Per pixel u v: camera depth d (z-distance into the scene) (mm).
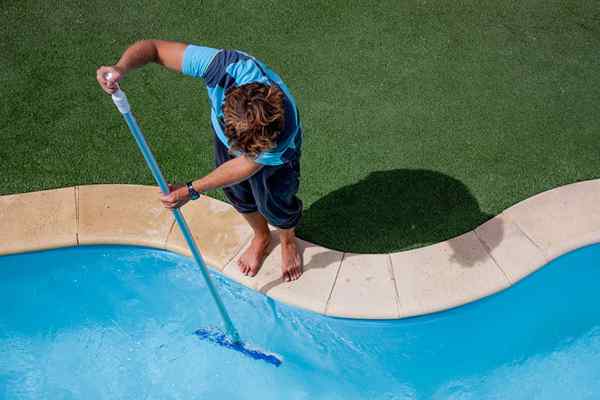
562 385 3348
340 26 4598
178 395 3361
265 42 4508
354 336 3434
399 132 4070
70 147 4039
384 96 4238
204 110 4195
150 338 3521
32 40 4535
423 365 3383
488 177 3869
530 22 4641
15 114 4180
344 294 3412
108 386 3393
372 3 4723
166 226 3674
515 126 4098
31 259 3703
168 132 4098
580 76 4352
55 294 3656
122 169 3941
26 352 3502
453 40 4531
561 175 3873
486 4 4730
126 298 3625
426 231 3646
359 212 3730
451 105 4195
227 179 2410
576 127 4098
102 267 3695
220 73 2357
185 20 4637
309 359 3416
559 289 3561
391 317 3367
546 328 3473
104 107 4215
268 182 2689
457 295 3396
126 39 4543
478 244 3561
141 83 4309
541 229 3609
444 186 3832
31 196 3814
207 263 3568
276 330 3480
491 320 3475
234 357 3445
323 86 4281
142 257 3701
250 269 3475
